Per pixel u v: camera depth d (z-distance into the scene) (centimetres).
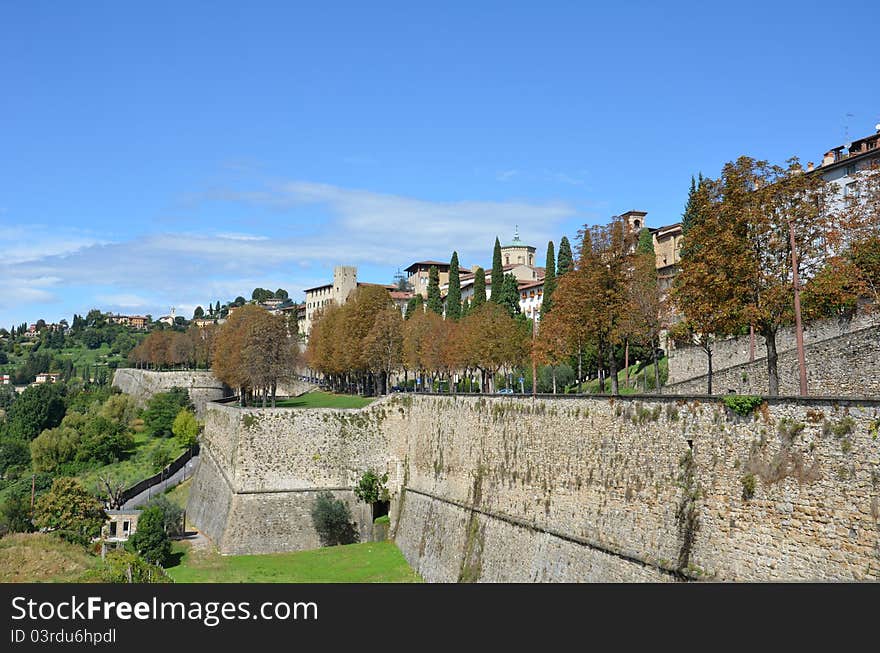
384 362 12419
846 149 10394
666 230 14212
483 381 10531
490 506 6438
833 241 5072
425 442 8162
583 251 6738
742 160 4916
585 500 5131
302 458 8888
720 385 7125
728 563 3878
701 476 4131
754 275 4772
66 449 15475
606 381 11106
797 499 3534
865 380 5619
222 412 10269
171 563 8200
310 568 7725
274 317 13275
